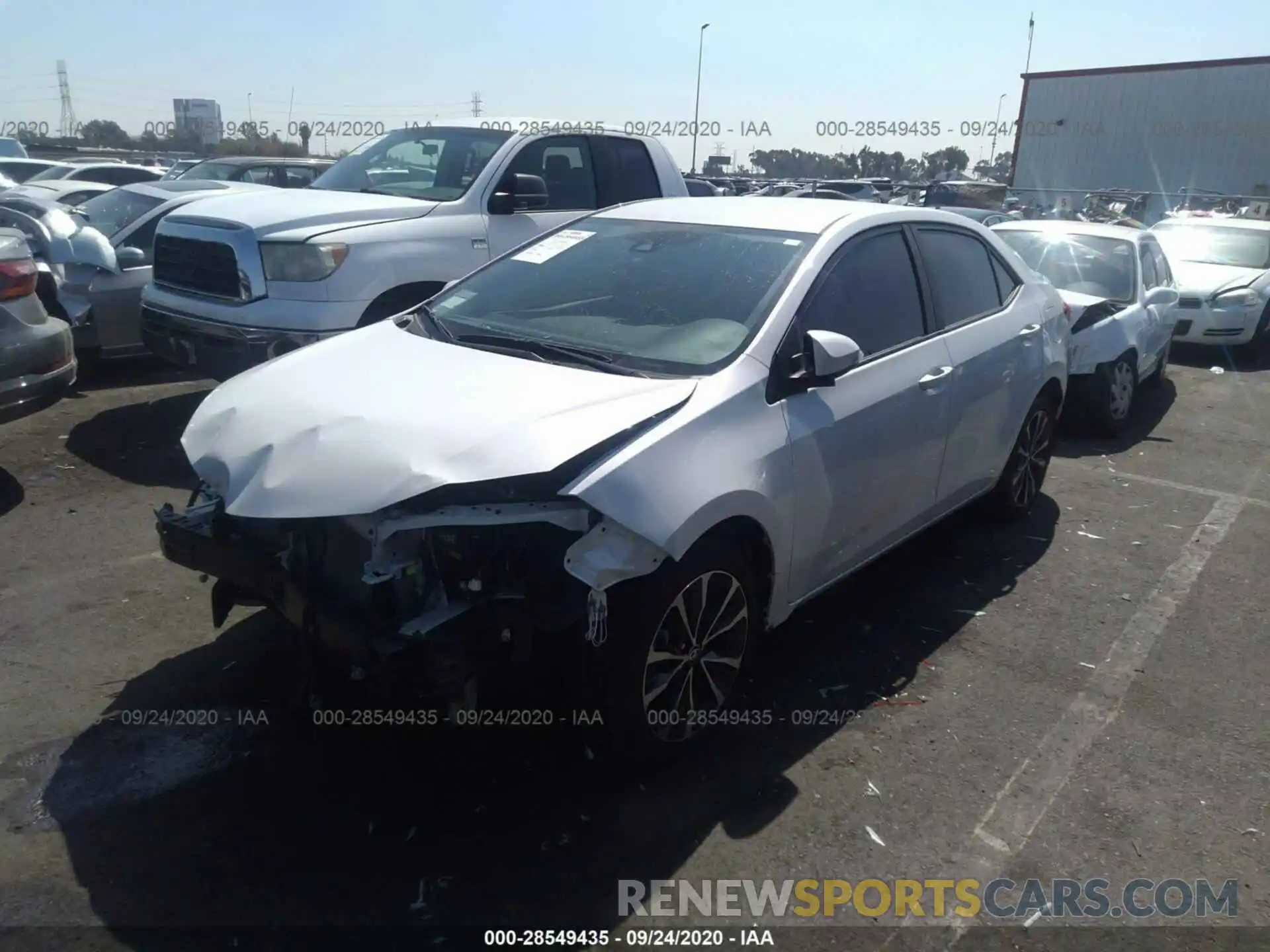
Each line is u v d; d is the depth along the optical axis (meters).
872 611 4.70
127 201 9.17
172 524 3.64
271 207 6.50
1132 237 8.99
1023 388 5.25
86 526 5.34
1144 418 8.68
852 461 3.91
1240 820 3.32
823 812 3.29
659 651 3.32
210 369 6.49
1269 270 12.16
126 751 3.47
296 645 4.15
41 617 4.36
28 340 5.43
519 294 4.34
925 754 3.61
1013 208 29.70
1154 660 4.33
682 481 3.17
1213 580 5.17
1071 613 4.75
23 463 6.30
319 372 3.72
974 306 5.02
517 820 3.20
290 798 3.26
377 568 3.00
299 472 3.09
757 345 3.66
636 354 3.71
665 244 4.37
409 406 3.30
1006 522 5.82
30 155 27.25
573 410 3.23
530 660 3.13
